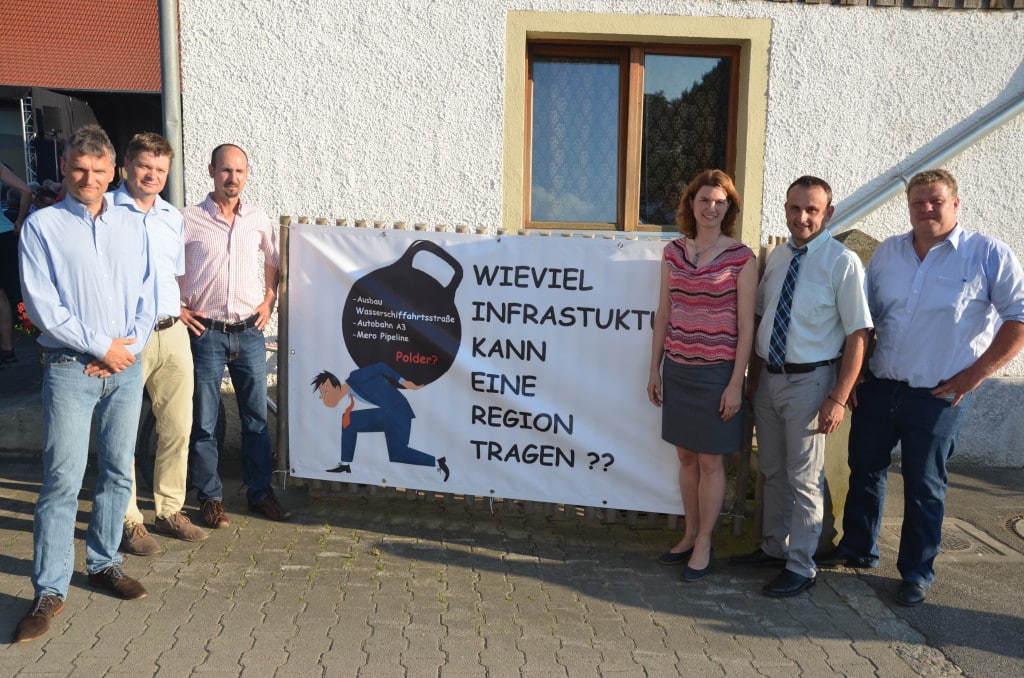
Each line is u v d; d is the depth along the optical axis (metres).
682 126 6.11
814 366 3.97
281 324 4.89
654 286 4.52
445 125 5.70
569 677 3.34
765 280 4.16
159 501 4.51
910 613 3.97
